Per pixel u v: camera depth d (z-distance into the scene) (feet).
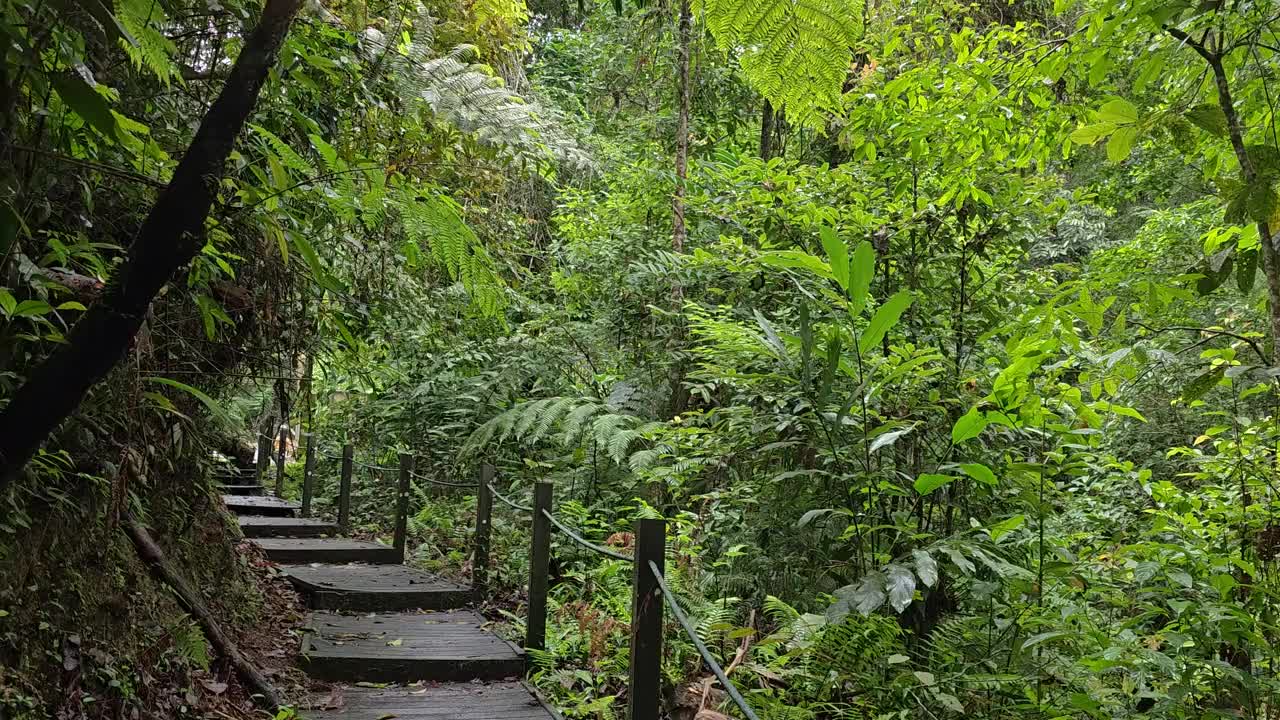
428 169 10.26
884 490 12.13
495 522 23.71
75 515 10.00
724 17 4.25
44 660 8.85
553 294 28.99
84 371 4.47
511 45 12.87
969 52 14.88
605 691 14.14
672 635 13.88
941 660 11.90
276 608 17.07
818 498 14.29
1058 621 10.71
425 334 18.02
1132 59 12.46
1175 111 8.24
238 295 12.39
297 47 7.56
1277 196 7.74
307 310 14.55
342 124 9.84
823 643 12.13
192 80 9.32
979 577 13.52
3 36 4.29
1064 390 11.08
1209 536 11.61
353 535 27.14
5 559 8.60
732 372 14.74
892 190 17.26
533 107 9.49
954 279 16.03
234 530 18.74
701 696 12.60
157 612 11.53
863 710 11.62
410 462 24.02
